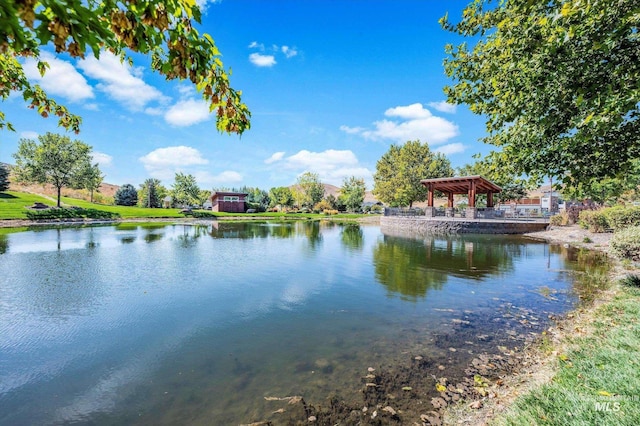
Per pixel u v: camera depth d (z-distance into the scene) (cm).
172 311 548
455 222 2067
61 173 3216
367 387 312
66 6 124
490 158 568
